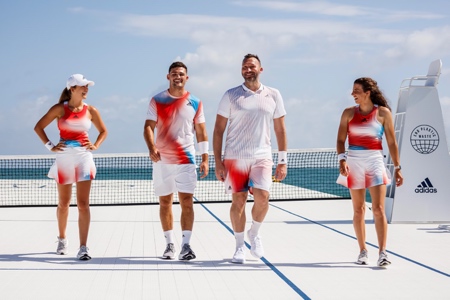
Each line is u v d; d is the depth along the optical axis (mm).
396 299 4836
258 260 6465
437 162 9422
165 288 5184
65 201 6664
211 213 11070
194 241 7773
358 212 6250
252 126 6270
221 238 8031
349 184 6180
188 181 6438
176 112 6406
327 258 6574
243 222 6383
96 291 5070
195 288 5184
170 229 6555
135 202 14156
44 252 6945
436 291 5082
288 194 16000
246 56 6316
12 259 6480
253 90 6340
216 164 6367
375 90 6203
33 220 10008
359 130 6168
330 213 11078
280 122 6441
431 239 7863
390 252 6918
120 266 6109
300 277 5621
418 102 9430
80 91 6484
